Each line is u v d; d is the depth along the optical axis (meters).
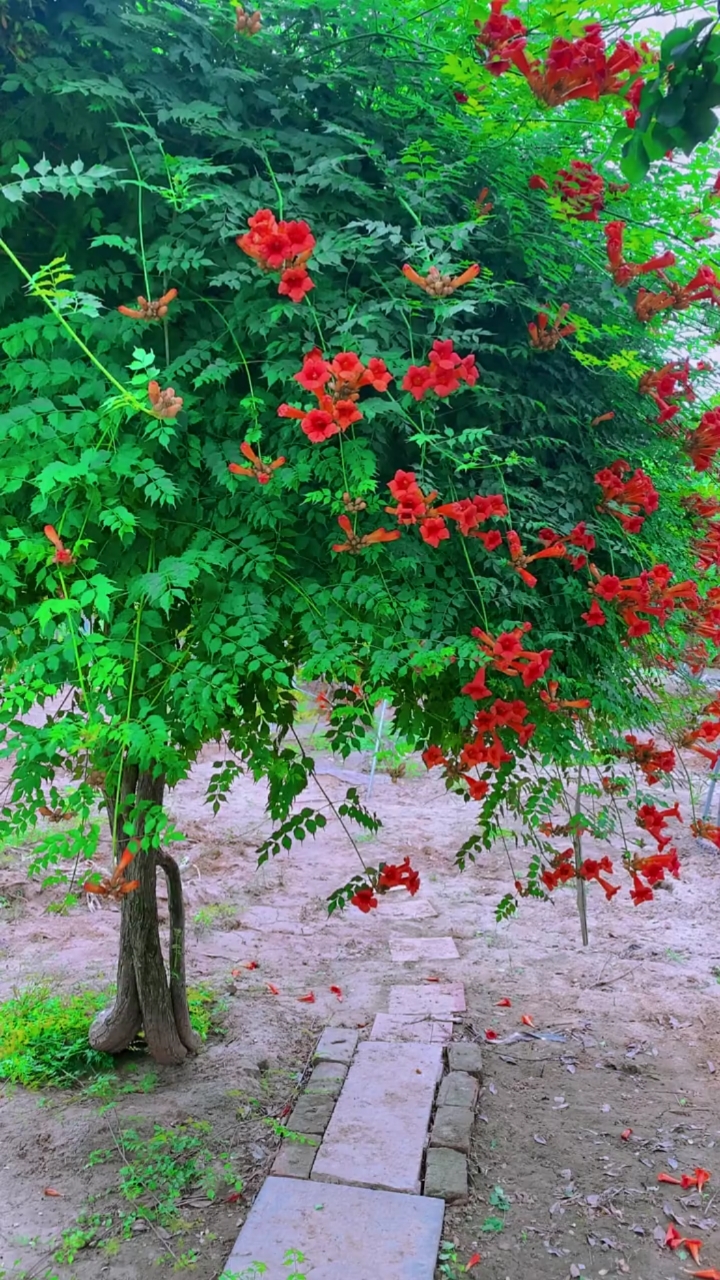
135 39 2.12
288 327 2.11
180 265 1.96
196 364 1.98
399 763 7.69
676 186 2.57
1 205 2.00
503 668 2.03
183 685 2.06
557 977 4.77
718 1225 3.03
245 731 2.49
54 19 2.13
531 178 2.30
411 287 2.17
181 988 3.83
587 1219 3.04
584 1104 3.70
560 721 2.43
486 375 2.25
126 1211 2.98
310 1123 3.38
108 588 1.83
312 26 2.41
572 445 2.41
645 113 1.27
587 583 2.44
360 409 1.91
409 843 6.67
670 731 2.97
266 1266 2.68
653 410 2.55
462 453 2.25
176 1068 3.81
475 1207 3.06
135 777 3.14
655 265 2.22
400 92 2.42
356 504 1.94
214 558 1.93
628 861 2.88
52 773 1.95
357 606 2.15
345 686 2.72
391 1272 2.68
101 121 2.09
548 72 1.79
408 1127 3.37
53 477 1.78
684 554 2.81
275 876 6.00
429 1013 4.29
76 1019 3.99
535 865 3.09
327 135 2.29
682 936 5.25
